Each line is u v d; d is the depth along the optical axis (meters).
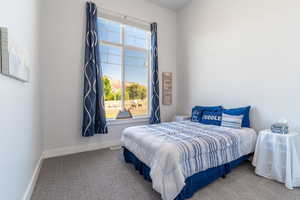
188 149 1.61
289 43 2.09
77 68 2.84
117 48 3.44
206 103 3.33
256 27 2.45
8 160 1.10
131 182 1.87
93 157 2.63
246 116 2.50
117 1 3.23
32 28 1.90
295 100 2.05
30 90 1.77
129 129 2.38
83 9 2.87
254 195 1.62
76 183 1.84
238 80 2.72
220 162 1.86
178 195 1.48
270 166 1.95
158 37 3.85
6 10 1.07
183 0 3.63
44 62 2.57
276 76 2.23
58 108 2.70
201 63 3.43
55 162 2.41
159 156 1.55
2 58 0.97
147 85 3.88
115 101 3.41
